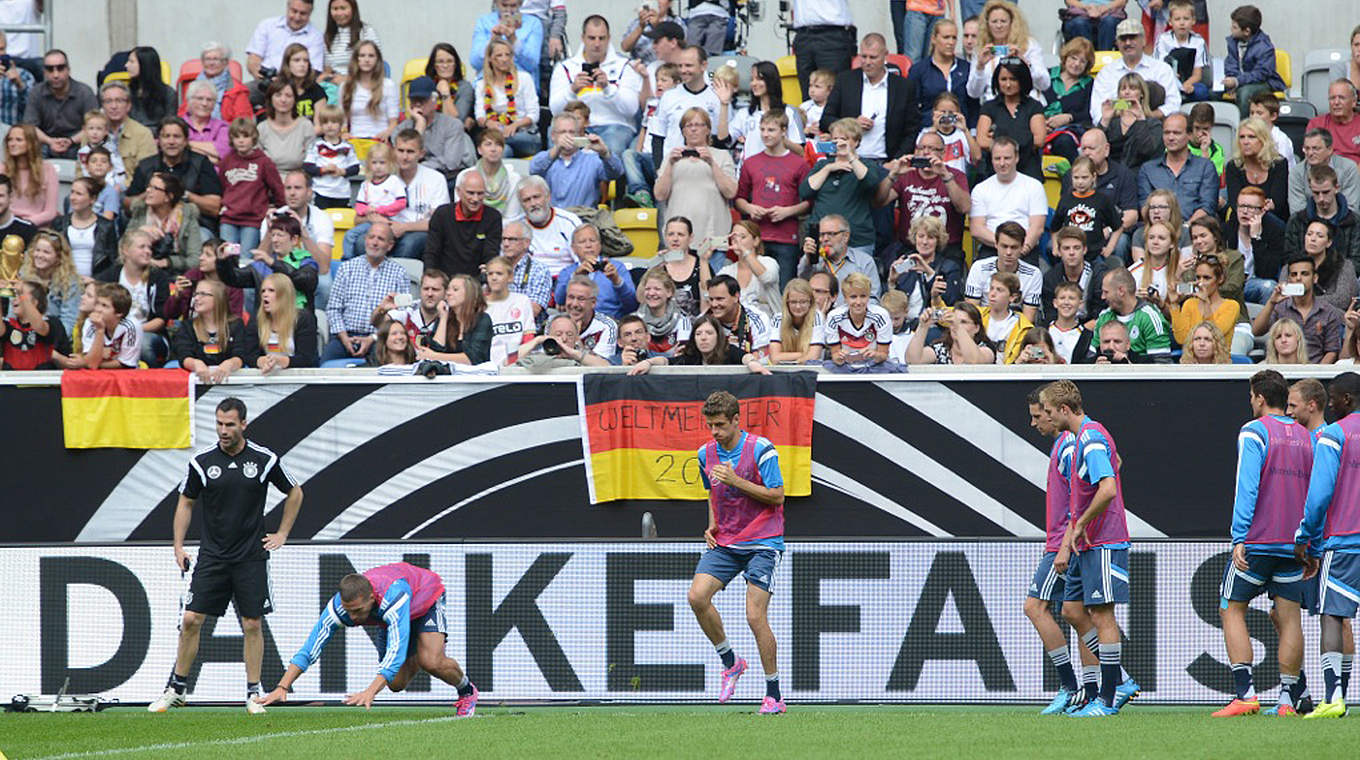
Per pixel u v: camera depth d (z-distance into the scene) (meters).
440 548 40.81
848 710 38.41
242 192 55.28
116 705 41.22
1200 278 46.56
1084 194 51.88
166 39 73.81
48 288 51.59
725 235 53.62
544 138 65.44
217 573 39.00
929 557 40.25
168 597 41.47
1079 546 34.25
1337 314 47.53
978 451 42.69
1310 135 53.19
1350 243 51.34
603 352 47.41
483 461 43.69
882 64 57.06
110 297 46.91
